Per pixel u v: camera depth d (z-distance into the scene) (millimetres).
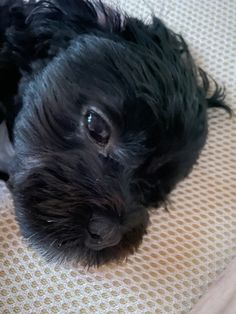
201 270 232
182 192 251
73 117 189
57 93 191
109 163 193
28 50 213
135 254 231
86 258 196
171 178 211
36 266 219
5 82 215
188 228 242
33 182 190
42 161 189
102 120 190
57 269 220
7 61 214
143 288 224
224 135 270
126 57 198
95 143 192
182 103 202
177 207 246
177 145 202
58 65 198
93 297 218
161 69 202
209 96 258
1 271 216
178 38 236
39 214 189
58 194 186
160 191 213
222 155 265
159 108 194
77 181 186
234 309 220
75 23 214
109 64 194
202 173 258
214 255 237
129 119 191
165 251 235
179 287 226
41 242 193
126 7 288
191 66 224
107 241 188
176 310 221
